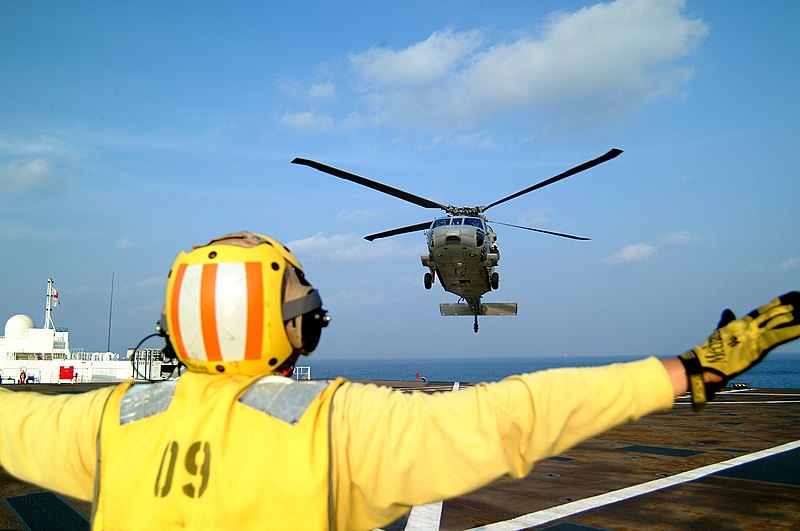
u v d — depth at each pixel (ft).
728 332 4.79
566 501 24.36
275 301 5.79
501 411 4.85
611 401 4.74
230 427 5.21
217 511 4.96
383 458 4.97
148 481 5.22
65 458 5.79
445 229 68.64
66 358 146.20
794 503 23.72
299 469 4.97
